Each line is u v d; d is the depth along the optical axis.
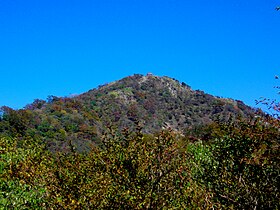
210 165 16.11
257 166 13.14
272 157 12.34
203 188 13.58
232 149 14.92
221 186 14.24
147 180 11.99
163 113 126.88
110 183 12.41
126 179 12.12
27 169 17.98
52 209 13.55
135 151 12.38
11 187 17.00
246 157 13.66
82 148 66.06
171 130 12.43
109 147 13.20
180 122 122.81
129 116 112.75
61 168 16.67
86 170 15.55
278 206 12.65
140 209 11.49
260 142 13.15
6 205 15.95
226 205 13.25
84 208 12.63
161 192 11.94
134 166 12.16
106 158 13.06
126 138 12.97
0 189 17.14
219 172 15.19
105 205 12.07
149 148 12.37
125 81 147.50
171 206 11.92
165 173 11.90
